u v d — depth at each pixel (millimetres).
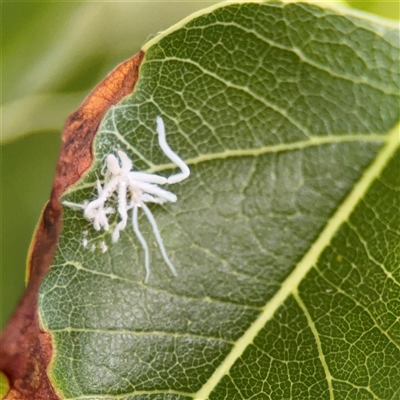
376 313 106
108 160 108
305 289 107
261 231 107
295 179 107
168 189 108
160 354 108
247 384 108
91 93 108
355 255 106
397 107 105
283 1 104
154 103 107
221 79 106
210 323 108
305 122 106
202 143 108
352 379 108
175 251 108
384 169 105
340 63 105
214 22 105
